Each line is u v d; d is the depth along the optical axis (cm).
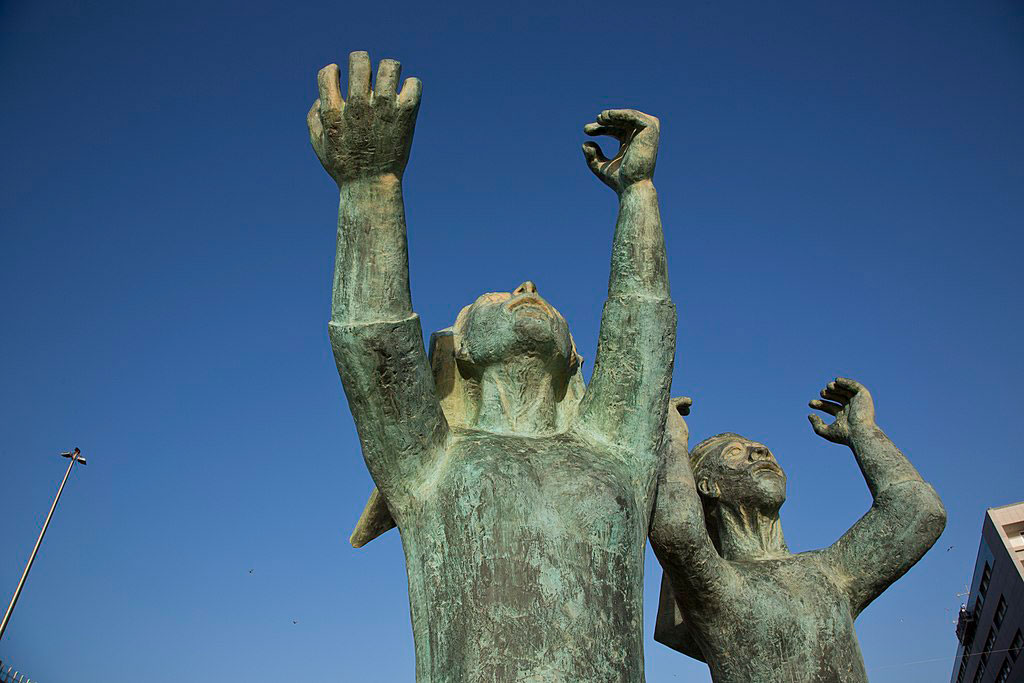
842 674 507
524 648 385
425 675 409
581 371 539
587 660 387
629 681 394
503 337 491
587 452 457
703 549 508
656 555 520
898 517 556
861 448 605
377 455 445
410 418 438
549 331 492
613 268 491
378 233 432
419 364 437
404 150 432
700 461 608
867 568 550
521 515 414
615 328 477
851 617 541
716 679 515
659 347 473
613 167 509
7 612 1653
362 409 438
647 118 499
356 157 428
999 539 2716
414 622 424
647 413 470
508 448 445
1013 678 2750
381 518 515
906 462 587
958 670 3334
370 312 427
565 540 412
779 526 589
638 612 421
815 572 545
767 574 536
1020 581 2608
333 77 435
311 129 442
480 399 508
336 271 437
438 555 420
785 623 513
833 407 650
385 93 422
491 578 400
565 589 400
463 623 396
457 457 443
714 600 513
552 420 496
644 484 462
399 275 433
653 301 475
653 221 490
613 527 423
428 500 436
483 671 382
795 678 502
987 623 2947
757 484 577
